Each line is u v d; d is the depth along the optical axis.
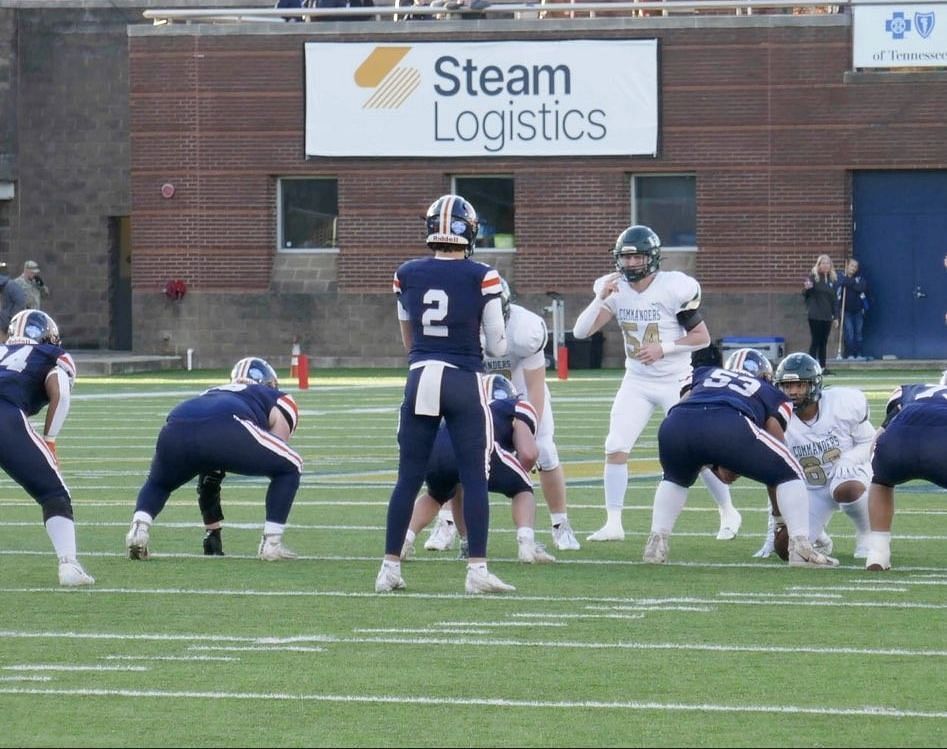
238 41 115.44
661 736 21.53
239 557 37.12
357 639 27.69
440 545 38.31
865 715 22.50
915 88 109.06
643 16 117.25
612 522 39.81
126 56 124.69
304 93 114.88
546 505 46.97
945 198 109.81
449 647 27.02
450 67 113.31
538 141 112.69
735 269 111.19
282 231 117.25
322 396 88.88
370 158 114.56
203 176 116.25
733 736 21.48
